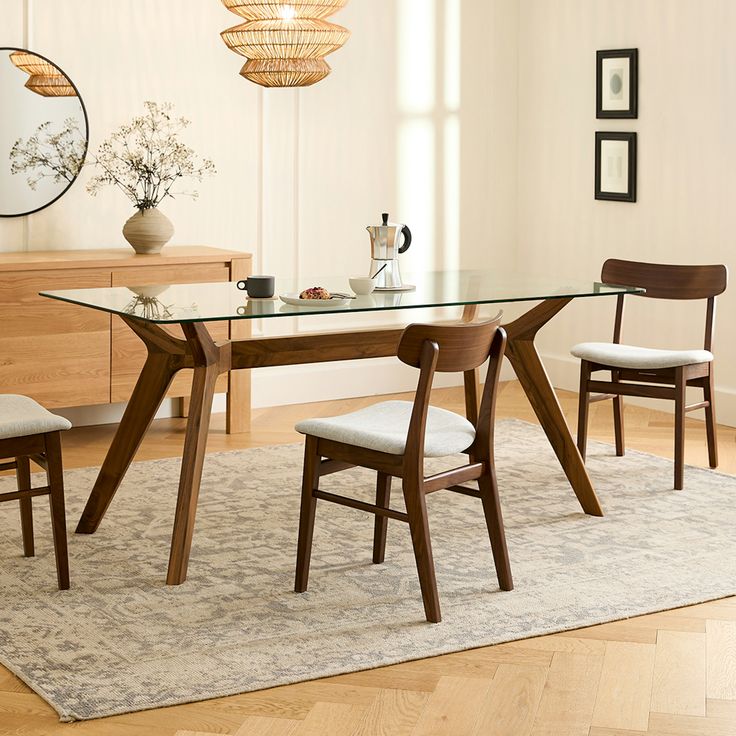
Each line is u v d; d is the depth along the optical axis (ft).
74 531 12.92
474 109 22.00
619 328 16.67
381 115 21.01
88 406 18.49
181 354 11.98
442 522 13.42
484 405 11.16
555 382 22.38
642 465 16.17
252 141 19.75
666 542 12.78
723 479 15.40
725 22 18.44
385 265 13.10
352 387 21.34
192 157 19.20
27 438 10.77
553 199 22.00
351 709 8.80
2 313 16.07
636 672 9.48
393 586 11.35
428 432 11.04
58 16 17.80
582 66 21.11
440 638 10.09
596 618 10.56
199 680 9.20
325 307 11.60
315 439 11.03
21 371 16.31
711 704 8.91
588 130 21.12
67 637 10.02
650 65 19.77
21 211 17.76
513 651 9.89
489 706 8.87
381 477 11.80
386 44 20.89
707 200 19.02
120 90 18.44
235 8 11.83
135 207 17.88
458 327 10.34
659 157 19.79
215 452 16.75
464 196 22.12
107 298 12.07
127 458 12.62
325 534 12.94
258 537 12.82
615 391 15.61
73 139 18.06
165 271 17.17
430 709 8.82
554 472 15.74
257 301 12.07
